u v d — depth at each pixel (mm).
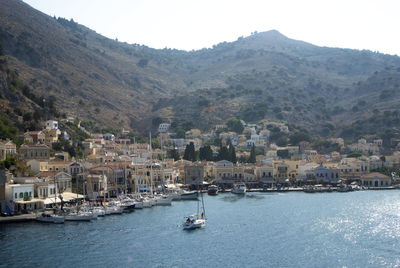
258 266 110438
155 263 111688
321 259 115938
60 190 189875
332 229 149125
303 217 169625
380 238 137125
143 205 190500
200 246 126625
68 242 127562
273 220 163250
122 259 113938
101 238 132750
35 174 194625
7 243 125125
